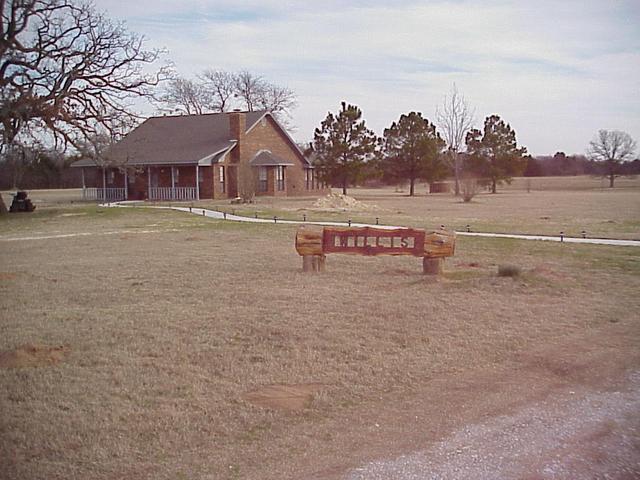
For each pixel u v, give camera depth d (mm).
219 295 9961
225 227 21391
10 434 4996
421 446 4824
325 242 12039
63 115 27688
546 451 4734
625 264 12797
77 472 4430
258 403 5629
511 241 16766
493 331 7852
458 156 61719
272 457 4652
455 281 11062
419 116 56062
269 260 13727
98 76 28609
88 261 13906
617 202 40219
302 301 9445
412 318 8406
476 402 5676
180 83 64188
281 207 31828
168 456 4664
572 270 12141
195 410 5473
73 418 5293
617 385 6113
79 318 8547
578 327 8070
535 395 5859
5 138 26969
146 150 41844
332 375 6328
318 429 5121
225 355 6934
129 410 5453
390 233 11742
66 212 29234
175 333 7770
